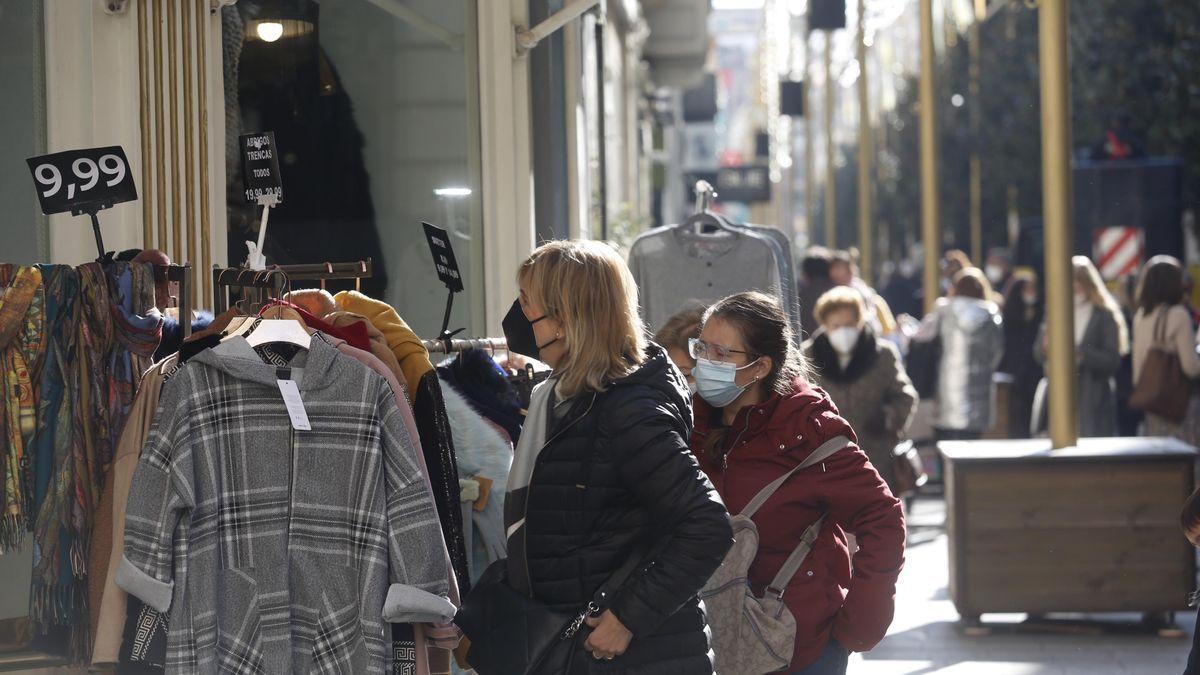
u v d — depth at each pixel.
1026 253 26.61
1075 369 10.77
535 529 4.63
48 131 6.59
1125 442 11.03
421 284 9.48
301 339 4.80
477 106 9.73
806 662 5.42
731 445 5.53
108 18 6.68
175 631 4.55
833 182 42.88
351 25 9.02
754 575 5.42
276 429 4.71
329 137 8.83
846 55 62.50
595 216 15.69
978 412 15.60
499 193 9.74
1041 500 10.48
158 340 5.26
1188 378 13.75
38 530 5.12
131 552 4.54
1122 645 10.12
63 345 5.15
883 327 18.20
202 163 7.00
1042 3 10.88
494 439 6.07
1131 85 29.83
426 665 4.82
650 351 4.79
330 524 4.68
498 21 9.75
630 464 4.51
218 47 7.30
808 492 5.43
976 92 41.56
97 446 5.19
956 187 45.75
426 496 4.71
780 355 5.48
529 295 4.72
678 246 8.75
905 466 12.45
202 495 4.64
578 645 4.60
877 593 5.41
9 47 6.57
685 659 4.68
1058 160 10.77
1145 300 13.91
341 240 8.99
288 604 4.65
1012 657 9.81
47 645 5.54
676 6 31.73
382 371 4.82
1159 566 10.39
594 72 15.62
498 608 4.71
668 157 42.41
